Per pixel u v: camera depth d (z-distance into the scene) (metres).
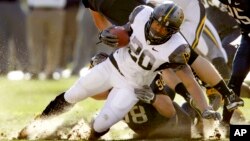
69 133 27.41
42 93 44.47
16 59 54.25
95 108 34.88
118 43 25.88
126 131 28.86
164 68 26.02
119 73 26.30
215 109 28.42
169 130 27.47
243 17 28.44
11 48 54.56
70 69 59.41
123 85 26.30
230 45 32.78
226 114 28.00
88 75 26.83
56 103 27.50
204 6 30.16
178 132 27.52
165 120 27.17
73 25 56.94
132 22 25.98
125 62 26.09
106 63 26.56
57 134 27.59
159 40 25.45
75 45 57.09
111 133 28.47
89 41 55.94
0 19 54.66
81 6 59.00
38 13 54.41
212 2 32.03
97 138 26.86
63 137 27.44
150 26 25.38
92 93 26.98
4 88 47.41
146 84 26.38
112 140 27.17
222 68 31.53
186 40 27.06
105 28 28.58
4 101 39.97
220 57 31.53
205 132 27.89
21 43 55.00
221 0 28.77
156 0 28.16
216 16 33.38
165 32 25.28
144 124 27.20
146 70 26.03
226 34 33.31
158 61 25.75
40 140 27.05
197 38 29.42
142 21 25.78
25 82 51.62
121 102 26.12
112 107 26.19
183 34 29.16
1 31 54.56
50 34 54.81
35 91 45.78
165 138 27.58
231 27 33.16
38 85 49.69
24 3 69.69
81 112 32.12
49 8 54.47
